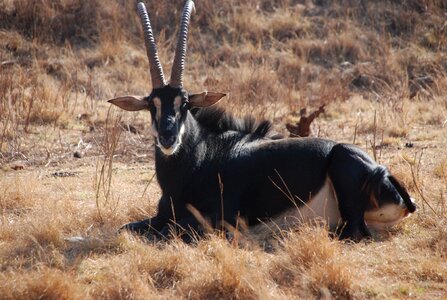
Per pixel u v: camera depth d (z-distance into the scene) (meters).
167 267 23.52
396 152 41.72
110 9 74.00
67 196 32.53
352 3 77.69
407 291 22.39
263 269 23.67
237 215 27.70
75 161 42.41
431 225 28.55
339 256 24.06
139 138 46.91
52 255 24.84
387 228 28.55
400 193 28.06
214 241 25.08
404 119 49.56
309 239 24.66
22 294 21.59
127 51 68.75
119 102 28.03
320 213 28.19
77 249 25.80
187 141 27.78
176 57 28.00
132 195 33.53
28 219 28.91
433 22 74.69
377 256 25.34
